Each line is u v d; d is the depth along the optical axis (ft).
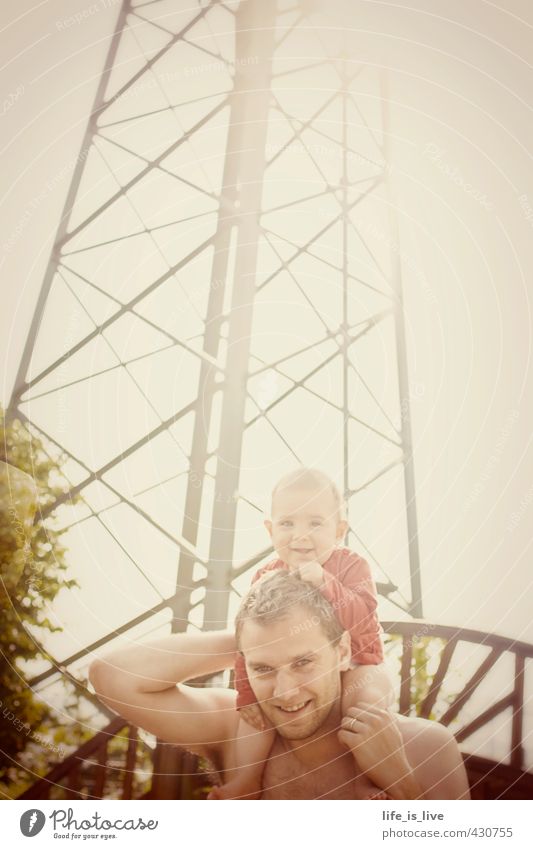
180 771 10.12
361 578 9.93
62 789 10.42
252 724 9.59
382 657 9.70
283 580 9.73
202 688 10.18
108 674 9.77
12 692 11.00
